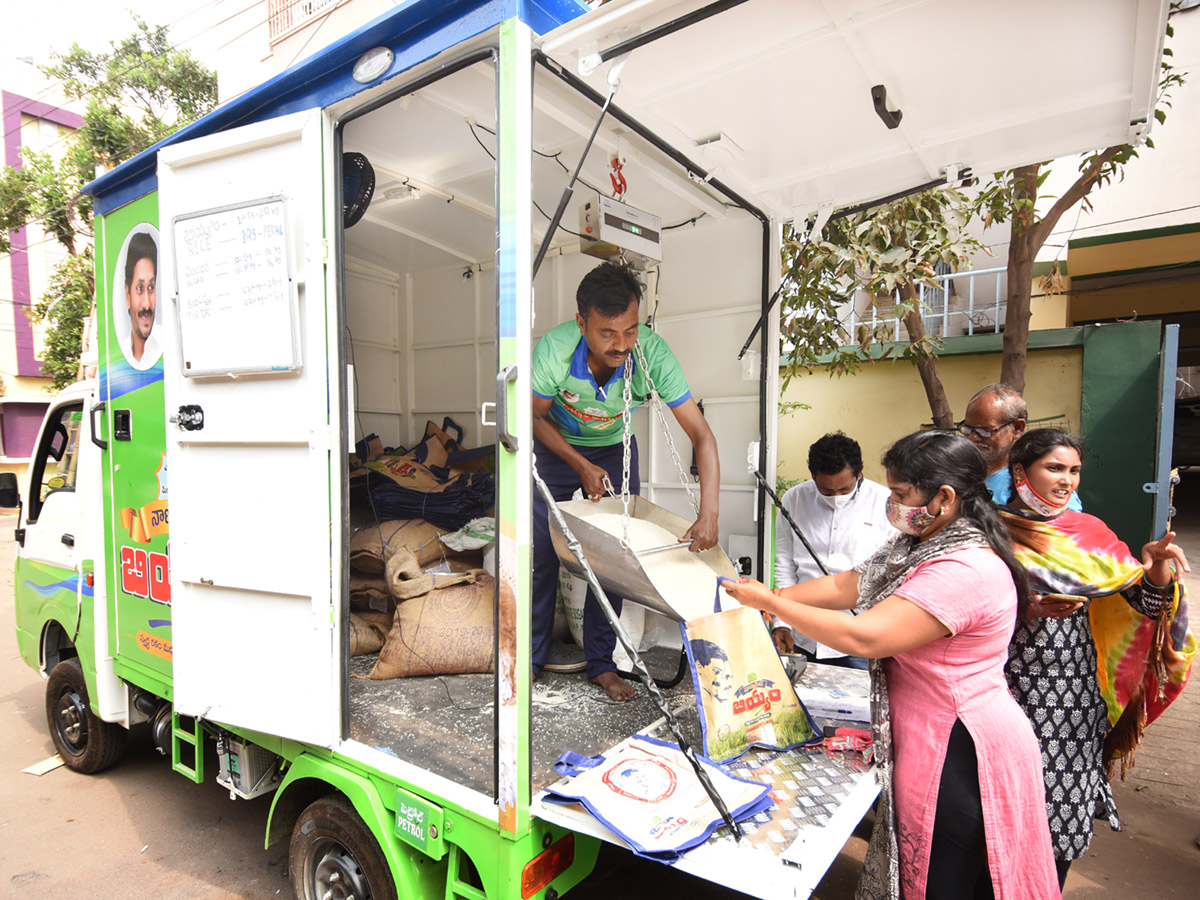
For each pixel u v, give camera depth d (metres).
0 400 14.30
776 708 1.95
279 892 2.58
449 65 1.72
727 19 1.62
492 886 1.61
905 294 4.28
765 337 2.94
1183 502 12.59
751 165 2.47
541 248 1.73
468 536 3.15
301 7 8.08
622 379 2.48
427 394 4.58
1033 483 1.88
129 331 2.65
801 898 1.26
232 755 2.43
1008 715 1.53
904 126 2.18
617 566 2.10
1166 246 7.05
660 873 2.61
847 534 2.79
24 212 9.77
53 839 2.94
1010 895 1.46
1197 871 2.64
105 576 2.91
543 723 2.19
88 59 9.73
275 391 2.00
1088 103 2.02
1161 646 1.93
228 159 2.09
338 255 1.98
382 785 1.88
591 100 1.96
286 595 2.02
